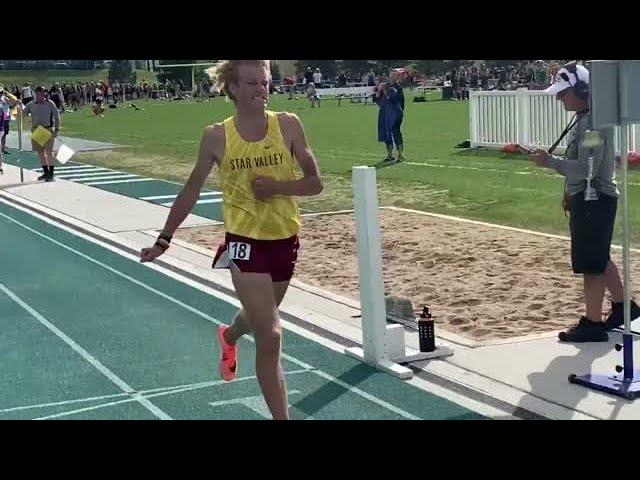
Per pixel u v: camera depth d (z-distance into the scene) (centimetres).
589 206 704
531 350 717
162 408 617
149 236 1342
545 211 1381
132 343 787
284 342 774
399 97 2191
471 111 2366
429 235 1236
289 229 511
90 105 6850
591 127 630
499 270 1012
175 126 4216
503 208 1431
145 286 1017
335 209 1538
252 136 504
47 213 1611
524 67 5753
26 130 4050
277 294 523
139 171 2327
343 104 5472
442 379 659
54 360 741
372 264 688
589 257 713
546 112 2108
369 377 671
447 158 2197
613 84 602
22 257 1217
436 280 985
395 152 2409
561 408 588
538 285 938
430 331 706
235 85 502
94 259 1191
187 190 514
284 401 511
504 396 615
